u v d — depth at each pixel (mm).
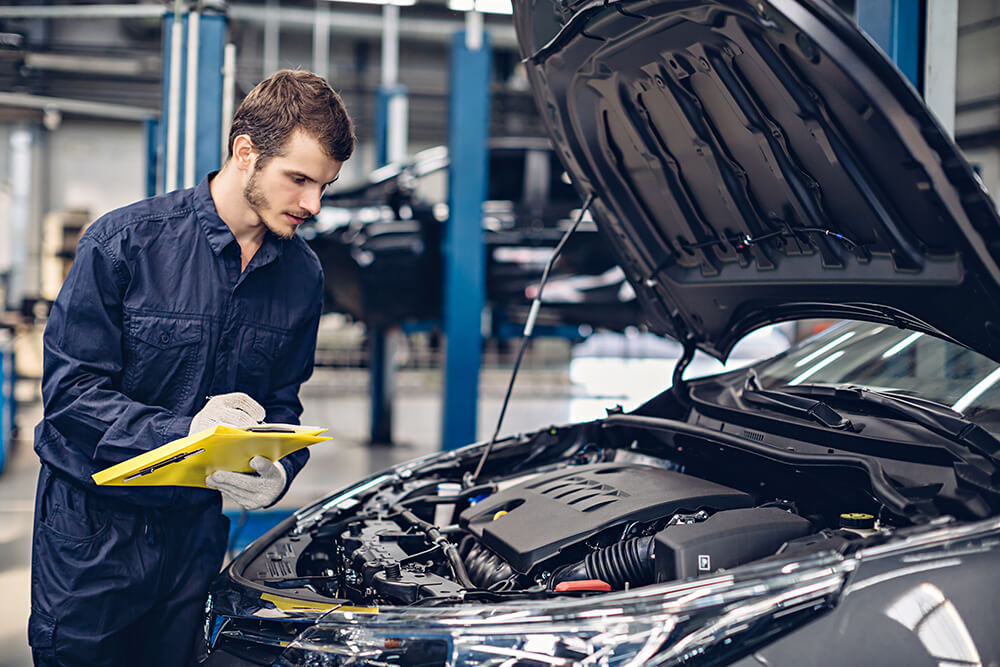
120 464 1089
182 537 1405
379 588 1243
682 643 1004
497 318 5156
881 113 1063
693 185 1594
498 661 1011
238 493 1201
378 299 4523
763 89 1252
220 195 1337
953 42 2303
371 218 4457
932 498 1206
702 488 1425
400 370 11602
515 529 1379
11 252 10781
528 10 1513
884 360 1703
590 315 4711
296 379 1535
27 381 9672
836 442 1406
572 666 994
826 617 1043
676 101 1445
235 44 3016
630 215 1745
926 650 1054
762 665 1015
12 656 2324
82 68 10070
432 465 1839
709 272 1729
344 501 1715
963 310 1237
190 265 1327
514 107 12039
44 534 1309
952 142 1053
